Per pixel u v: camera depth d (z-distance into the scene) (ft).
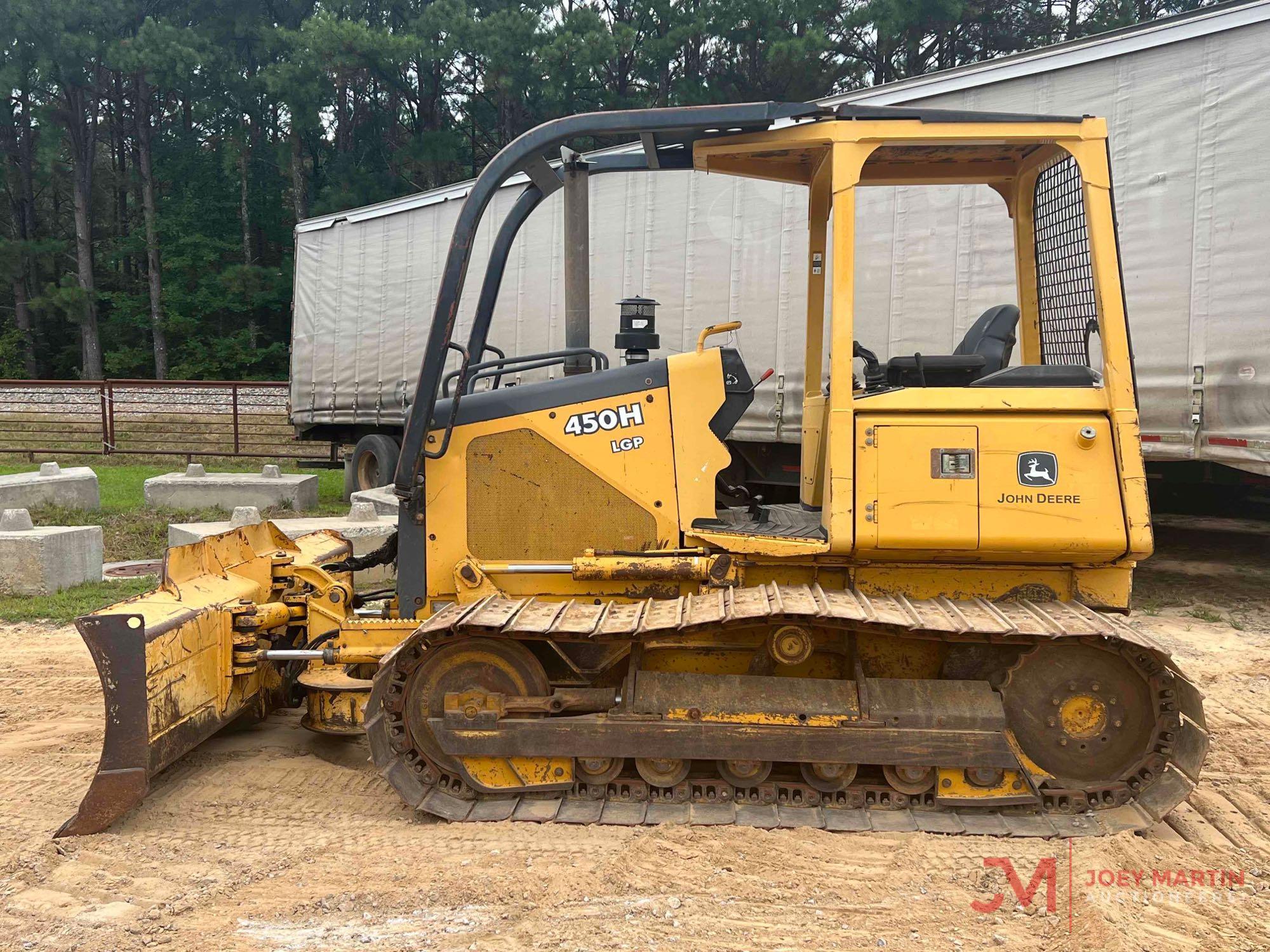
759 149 13.74
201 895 11.18
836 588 13.58
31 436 67.97
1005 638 12.37
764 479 31.55
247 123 126.31
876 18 91.97
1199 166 23.59
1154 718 12.76
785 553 13.17
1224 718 17.85
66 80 114.83
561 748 12.95
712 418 14.11
